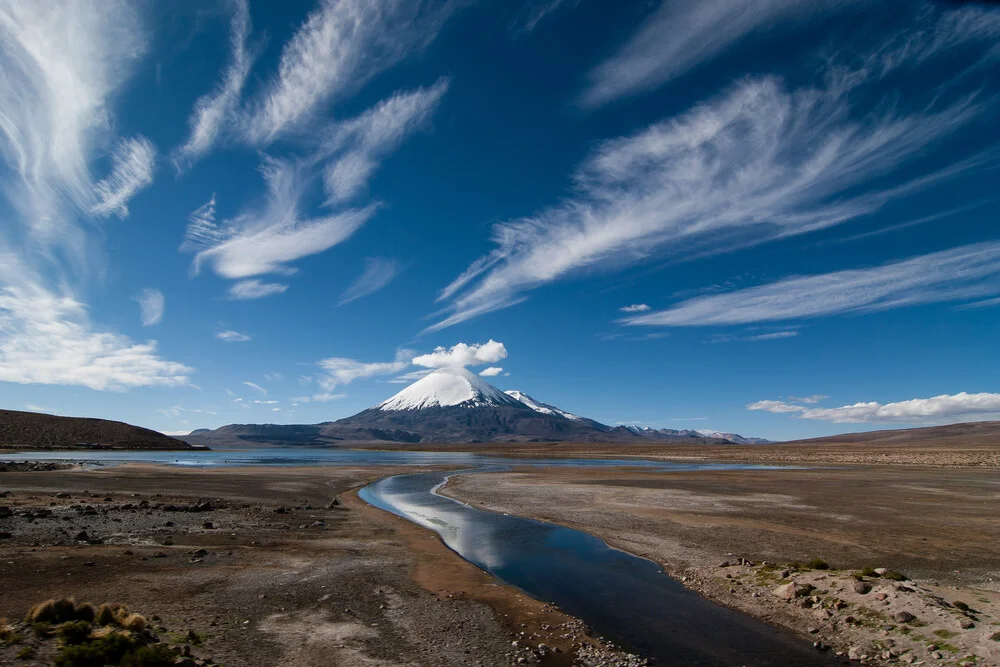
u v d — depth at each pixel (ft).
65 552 64.90
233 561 64.90
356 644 40.83
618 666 39.01
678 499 131.75
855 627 45.19
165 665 32.45
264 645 39.47
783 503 123.44
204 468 253.65
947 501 127.34
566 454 606.14
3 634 34.35
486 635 44.04
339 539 82.23
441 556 72.33
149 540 75.15
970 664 37.19
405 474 233.96
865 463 338.54
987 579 59.47
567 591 57.93
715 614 50.90
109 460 318.04
